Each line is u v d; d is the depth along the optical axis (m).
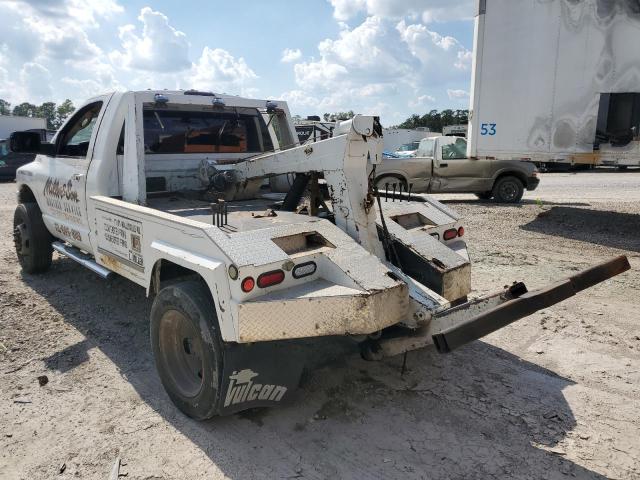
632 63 8.41
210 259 2.94
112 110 4.62
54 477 2.79
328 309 2.83
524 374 3.91
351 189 3.51
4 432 3.19
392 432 3.18
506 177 12.98
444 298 3.36
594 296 5.64
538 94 9.30
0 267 6.80
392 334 3.21
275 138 5.82
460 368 4.01
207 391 3.04
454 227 4.20
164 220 3.40
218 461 2.91
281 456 2.95
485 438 3.11
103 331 4.73
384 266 3.17
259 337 2.76
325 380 3.80
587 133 8.95
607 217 10.40
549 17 8.98
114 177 4.61
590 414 3.36
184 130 5.11
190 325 3.13
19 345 4.41
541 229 9.44
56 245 5.56
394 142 32.50
